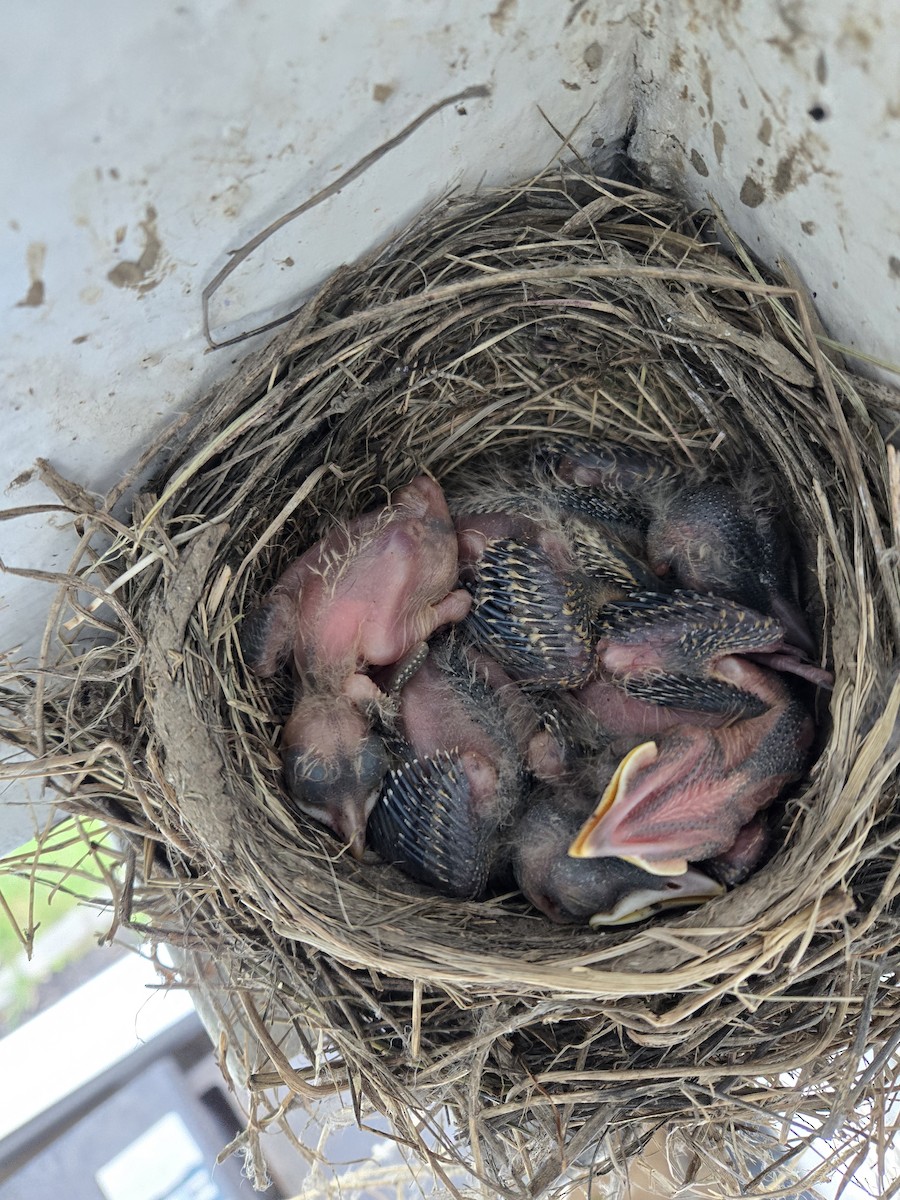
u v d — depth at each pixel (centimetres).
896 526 15
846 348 15
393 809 18
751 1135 19
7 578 15
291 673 19
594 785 18
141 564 15
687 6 13
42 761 16
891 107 11
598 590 19
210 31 10
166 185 12
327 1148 22
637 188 17
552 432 20
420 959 15
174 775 16
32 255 11
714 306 17
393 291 16
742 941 15
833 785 15
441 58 13
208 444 15
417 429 19
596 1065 16
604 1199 19
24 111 10
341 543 18
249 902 16
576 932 17
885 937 15
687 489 19
